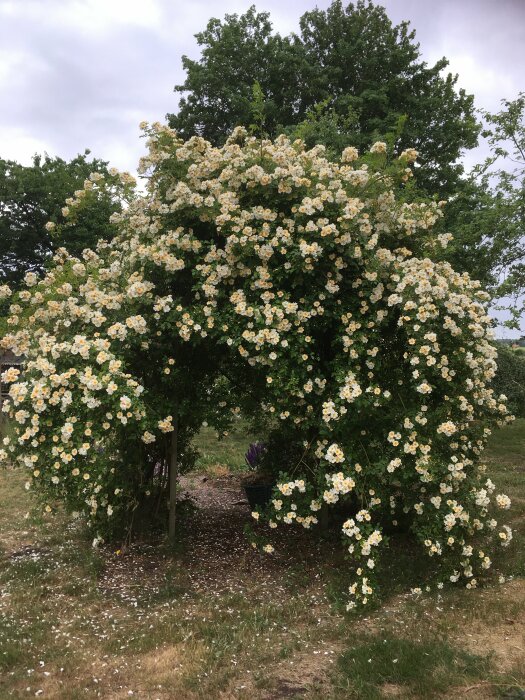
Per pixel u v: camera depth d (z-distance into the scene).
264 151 4.14
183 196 4.00
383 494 3.83
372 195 4.14
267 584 3.95
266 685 2.64
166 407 4.09
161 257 3.84
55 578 3.98
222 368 4.64
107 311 4.02
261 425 5.09
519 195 7.91
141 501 4.68
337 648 3.02
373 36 13.59
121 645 3.05
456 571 3.74
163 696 2.57
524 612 3.38
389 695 2.54
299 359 3.76
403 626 3.24
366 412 3.73
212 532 5.06
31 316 4.19
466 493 3.75
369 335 3.96
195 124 13.70
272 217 3.93
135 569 4.20
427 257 4.54
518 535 4.77
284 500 3.84
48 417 3.65
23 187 15.48
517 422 11.86
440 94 12.90
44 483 3.91
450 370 3.94
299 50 13.59
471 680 2.63
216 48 13.50
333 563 4.25
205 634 3.17
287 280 4.00
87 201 4.61
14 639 3.09
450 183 12.51
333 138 8.92
